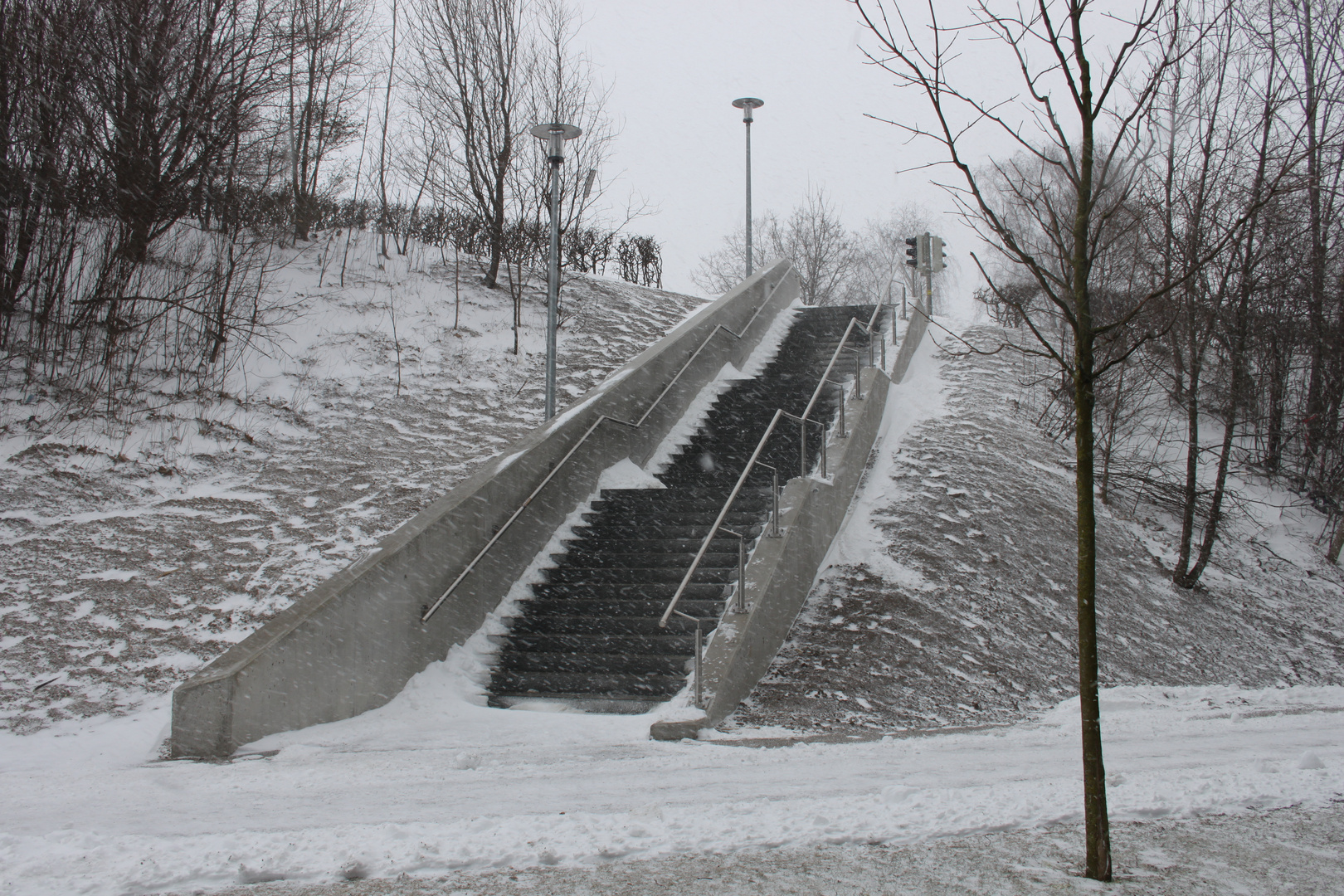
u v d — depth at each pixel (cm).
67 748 692
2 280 1328
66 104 1391
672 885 356
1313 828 441
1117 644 1048
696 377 1480
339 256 1962
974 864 381
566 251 2273
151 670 827
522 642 916
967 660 919
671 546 1030
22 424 1199
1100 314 1418
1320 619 1296
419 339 1678
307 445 1309
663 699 808
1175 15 789
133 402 1312
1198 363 1288
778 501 1033
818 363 1669
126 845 408
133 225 1454
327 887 358
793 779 566
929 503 1236
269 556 1020
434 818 476
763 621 888
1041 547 1201
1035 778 561
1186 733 744
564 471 1109
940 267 2094
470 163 1883
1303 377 1709
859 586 1038
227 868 377
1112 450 1570
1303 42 1318
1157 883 359
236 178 1695
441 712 801
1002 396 1706
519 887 355
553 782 568
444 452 1315
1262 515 1576
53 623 876
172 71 1515
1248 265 1265
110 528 1044
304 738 719
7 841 410
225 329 1478
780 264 2036
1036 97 472
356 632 792
